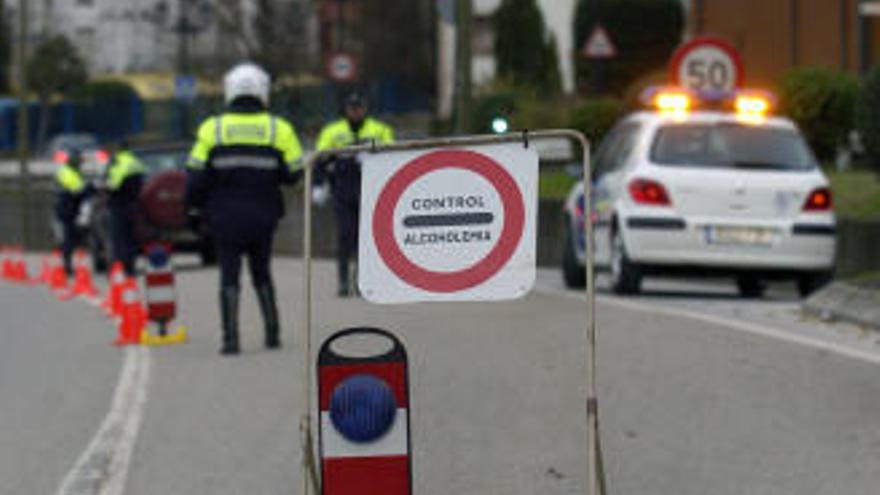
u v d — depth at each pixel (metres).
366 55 145.38
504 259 15.11
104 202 60.34
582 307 35.06
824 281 37.44
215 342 32.41
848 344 27.86
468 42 47.62
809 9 78.88
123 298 33.56
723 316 32.34
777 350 27.16
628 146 38.44
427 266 15.18
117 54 188.88
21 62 96.44
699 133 37.44
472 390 24.33
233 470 19.66
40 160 151.50
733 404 22.58
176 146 61.59
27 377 28.95
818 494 17.47
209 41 137.88
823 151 57.62
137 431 22.45
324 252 68.94
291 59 116.06
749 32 86.19
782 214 36.72
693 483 18.14
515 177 15.12
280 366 28.20
